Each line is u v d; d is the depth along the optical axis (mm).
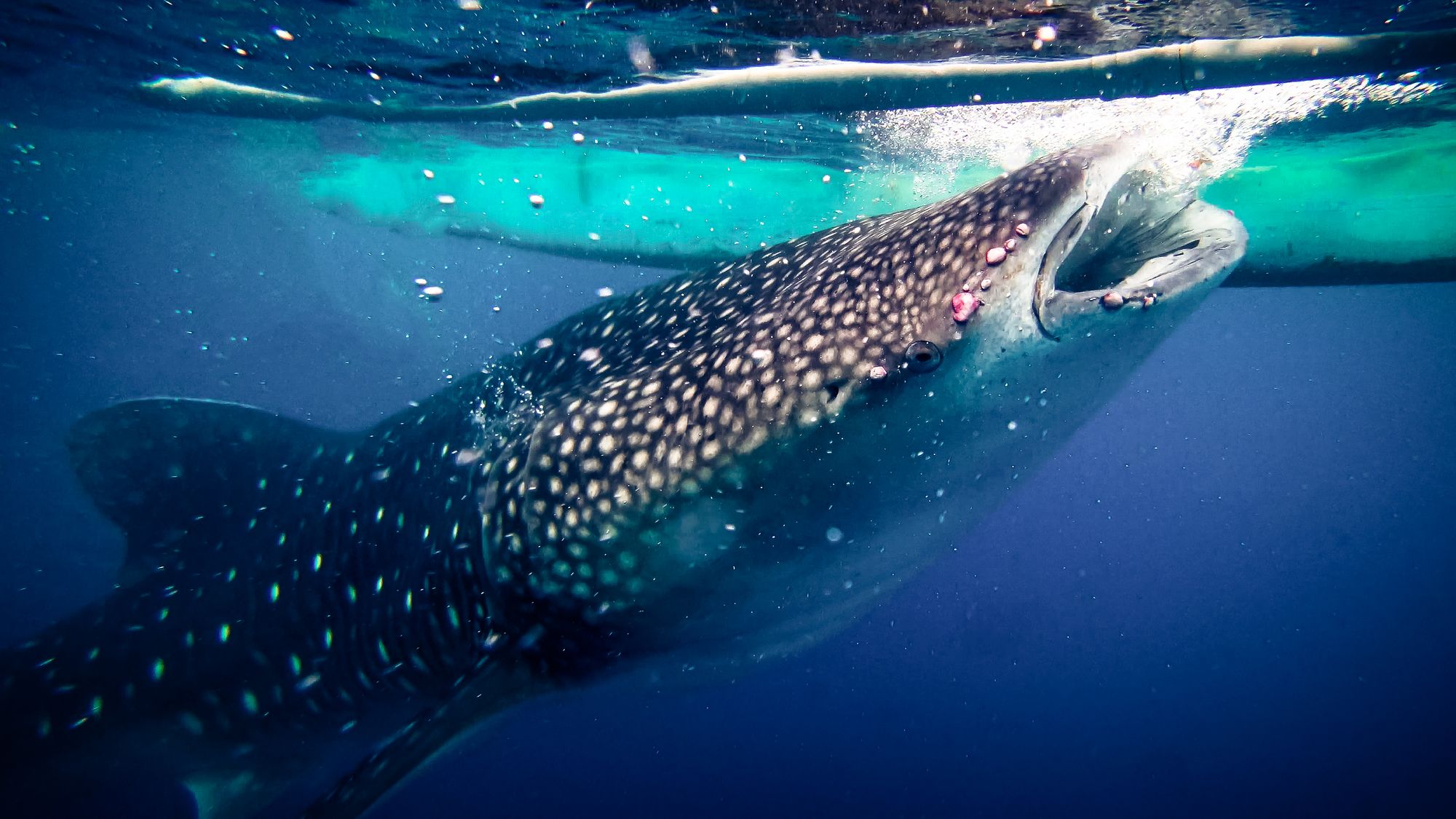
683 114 7172
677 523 2604
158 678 3801
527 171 10445
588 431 2768
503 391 3521
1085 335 2268
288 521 3893
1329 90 5703
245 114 11148
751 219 9352
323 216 20688
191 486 4129
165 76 9758
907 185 8438
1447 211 4965
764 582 2760
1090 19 4793
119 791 3920
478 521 3031
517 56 6746
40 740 3801
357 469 3811
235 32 7383
